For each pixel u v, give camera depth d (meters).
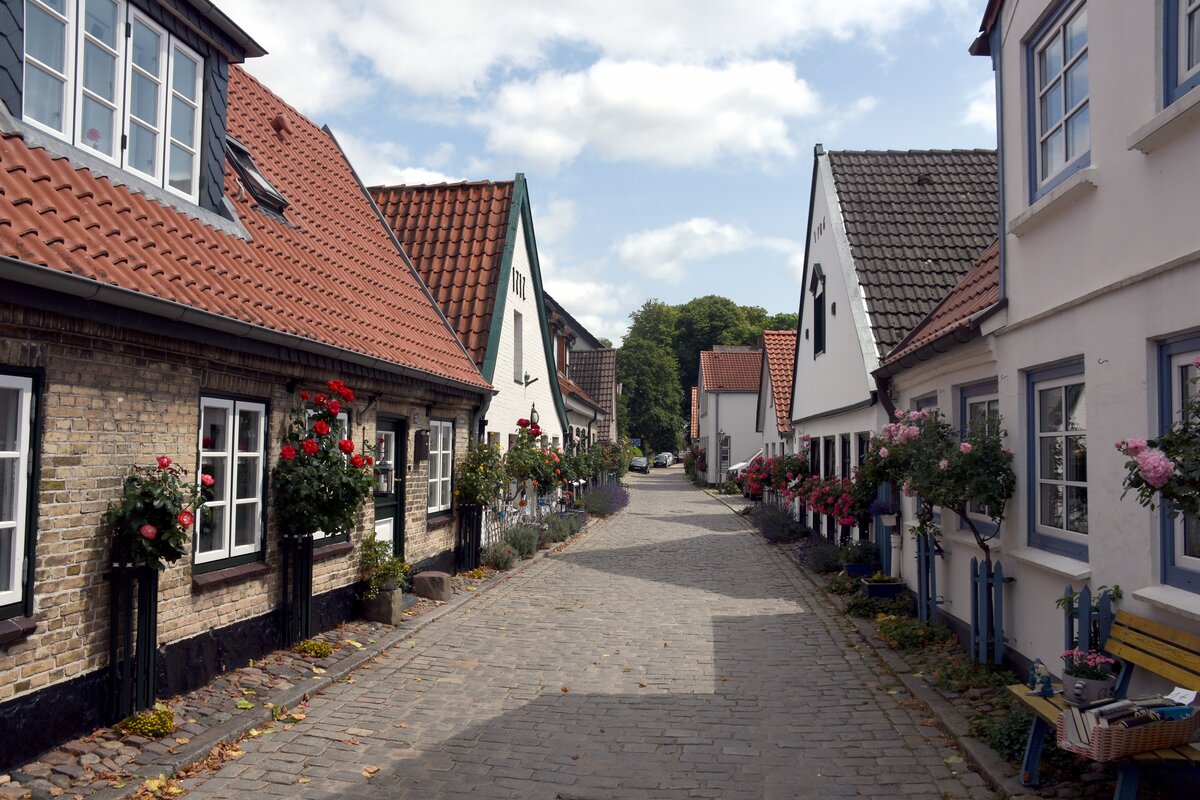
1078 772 4.64
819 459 16.66
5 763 4.44
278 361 7.04
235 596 6.62
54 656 4.75
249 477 6.92
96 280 4.68
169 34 7.06
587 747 5.48
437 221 15.95
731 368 47.00
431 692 6.68
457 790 4.75
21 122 5.50
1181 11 4.54
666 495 37.44
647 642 8.52
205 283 6.16
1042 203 5.84
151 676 5.39
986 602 6.73
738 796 4.70
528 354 17.47
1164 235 4.59
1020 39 6.55
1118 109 5.07
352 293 9.99
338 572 8.41
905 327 12.01
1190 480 3.58
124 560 5.16
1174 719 3.79
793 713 6.19
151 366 5.56
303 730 5.68
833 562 12.98
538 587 11.94
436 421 11.62
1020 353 6.47
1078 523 5.80
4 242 4.33
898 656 7.75
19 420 4.58
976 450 6.64
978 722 5.45
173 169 7.30
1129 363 4.91
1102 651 4.99
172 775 4.76
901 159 14.90
